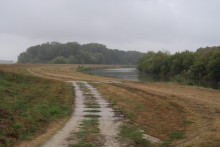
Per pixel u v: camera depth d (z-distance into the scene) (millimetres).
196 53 68438
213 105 16766
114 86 29234
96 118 12062
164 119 12336
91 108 14883
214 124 11133
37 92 17938
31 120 10188
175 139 8539
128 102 17516
